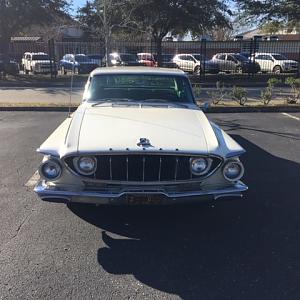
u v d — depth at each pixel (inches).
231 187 171.6
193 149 167.0
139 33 1138.0
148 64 1247.5
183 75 241.9
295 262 153.9
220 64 1301.7
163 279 142.5
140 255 158.4
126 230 178.9
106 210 198.1
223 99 590.6
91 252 159.6
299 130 393.1
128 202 165.6
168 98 236.5
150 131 181.2
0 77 1042.7
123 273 145.8
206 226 183.9
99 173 166.2
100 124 188.9
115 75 237.5
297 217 193.9
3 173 251.9
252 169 267.1
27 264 149.8
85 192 164.9
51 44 1050.7
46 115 476.4
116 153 163.3
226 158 169.3
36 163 272.7
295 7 995.9
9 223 183.3
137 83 236.8
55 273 144.6
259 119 456.1
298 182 242.7
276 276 144.4
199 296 132.9
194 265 151.7
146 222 186.9
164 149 164.6
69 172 166.6
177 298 131.8
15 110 517.7
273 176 253.3
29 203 205.9
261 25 1079.0
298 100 586.2
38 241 167.2
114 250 161.8
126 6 1011.3
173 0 1060.5
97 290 135.2
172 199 165.2
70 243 166.2
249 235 175.8
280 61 1325.0
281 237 173.9
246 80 1007.6
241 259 155.9
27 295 131.8
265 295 133.5
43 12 1153.4
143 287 137.6
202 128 189.6
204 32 1198.3
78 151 164.1
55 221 185.9
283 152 309.7
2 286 136.3
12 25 1178.6
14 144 324.2
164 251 161.8
